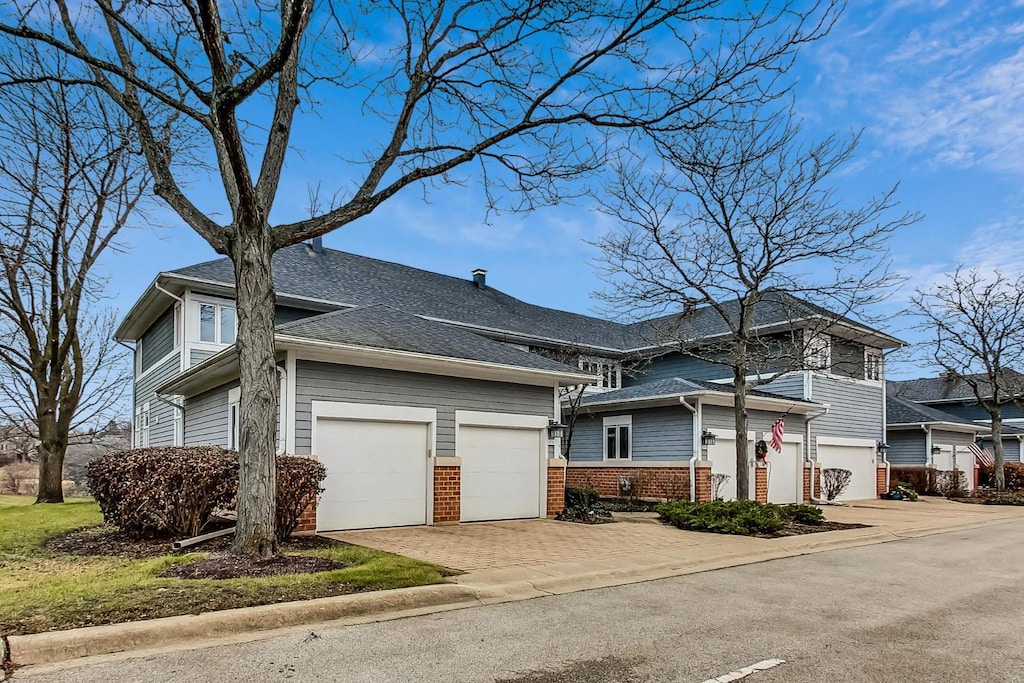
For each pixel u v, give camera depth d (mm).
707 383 20375
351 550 8391
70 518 12516
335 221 8062
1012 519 17172
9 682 4047
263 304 7527
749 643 5168
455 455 12516
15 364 18500
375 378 11602
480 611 6117
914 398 38500
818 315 16906
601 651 4879
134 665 4383
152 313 19547
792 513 14234
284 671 4312
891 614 6270
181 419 16750
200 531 9125
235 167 6973
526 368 13086
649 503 18172
